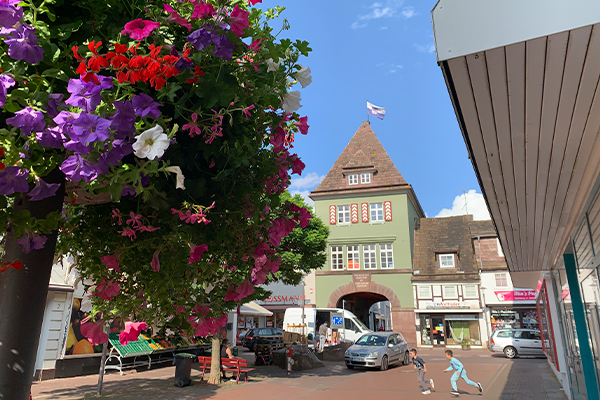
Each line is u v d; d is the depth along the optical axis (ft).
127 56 5.61
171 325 7.73
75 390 35.42
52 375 40.81
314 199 107.14
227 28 6.17
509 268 34.99
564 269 26.76
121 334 7.14
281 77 7.13
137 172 4.98
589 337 22.88
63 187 6.28
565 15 6.75
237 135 6.54
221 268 7.83
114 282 7.46
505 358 69.05
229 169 6.18
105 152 4.82
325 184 108.06
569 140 10.89
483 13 7.29
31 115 4.58
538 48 7.22
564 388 34.99
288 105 7.63
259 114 7.12
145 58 4.92
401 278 97.25
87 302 7.84
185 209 6.13
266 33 7.18
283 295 107.34
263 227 7.47
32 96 4.78
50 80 5.31
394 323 95.30
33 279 5.93
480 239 99.45
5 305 5.75
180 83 5.74
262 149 7.53
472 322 92.12
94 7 5.70
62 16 5.81
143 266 7.15
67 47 5.57
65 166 4.67
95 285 7.68
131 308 7.57
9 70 4.79
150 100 5.13
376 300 133.08
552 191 15.14
